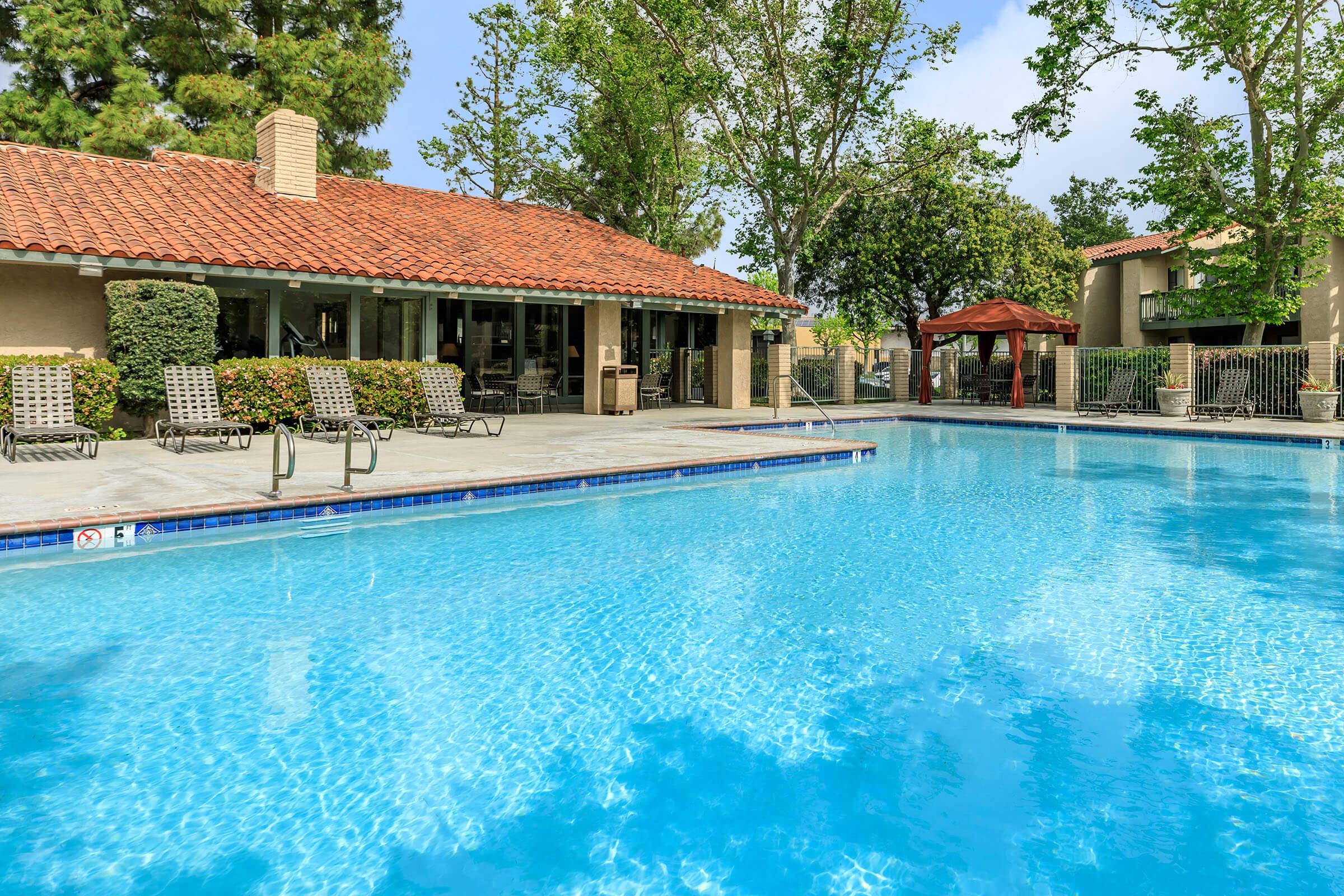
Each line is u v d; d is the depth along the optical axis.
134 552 6.37
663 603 5.33
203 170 17.45
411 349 17.44
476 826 2.76
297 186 17.41
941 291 33.91
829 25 23.36
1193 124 21.14
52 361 11.30
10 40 25.20
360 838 2.68
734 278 23.06
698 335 25.22
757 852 2.62
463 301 20.38
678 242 31.84
